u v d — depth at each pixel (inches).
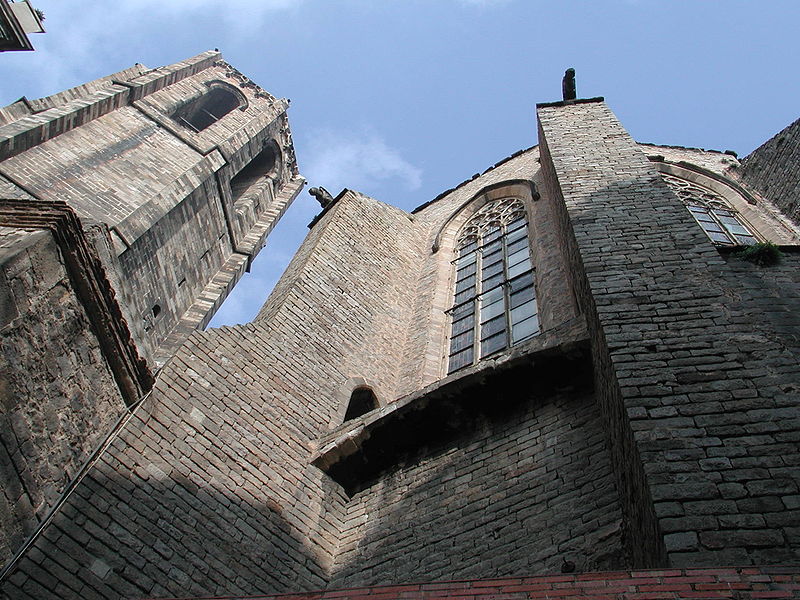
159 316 840.9
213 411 351.9
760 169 665.6
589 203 375.6
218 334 395.2
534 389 351.9
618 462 255.6
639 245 323.0
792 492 184.1
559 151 475.2
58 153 802.8
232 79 1322.6
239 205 1164.5
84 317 284.0
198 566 285.1
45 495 257.6
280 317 451.8
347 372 460.8
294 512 339.9
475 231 735.7
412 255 695.1
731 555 170.4
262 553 309.9
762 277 293.3
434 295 605.3
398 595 172.1
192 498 307.1
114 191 821.2
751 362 235.9
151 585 267.0
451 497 327.9
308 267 525.0
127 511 281.7
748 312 265.1
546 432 328.5
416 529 321.7
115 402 306.0
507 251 635.5
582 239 333.4
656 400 224.7
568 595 158.6
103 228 306.3
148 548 276.5
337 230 609.0
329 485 370.0
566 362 338.0
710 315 265.6
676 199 367.9
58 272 269.3
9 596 231.0
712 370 234.7
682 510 184.1
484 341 507.2
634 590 156.1
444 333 550.3
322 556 331.9
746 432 206.4
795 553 167.8
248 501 326.3
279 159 1334.9
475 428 361.1
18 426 242.8
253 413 370.6
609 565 240.1
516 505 298.4
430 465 357.7
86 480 278.5
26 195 725.9
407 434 371.9
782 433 203.8
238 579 292.8
